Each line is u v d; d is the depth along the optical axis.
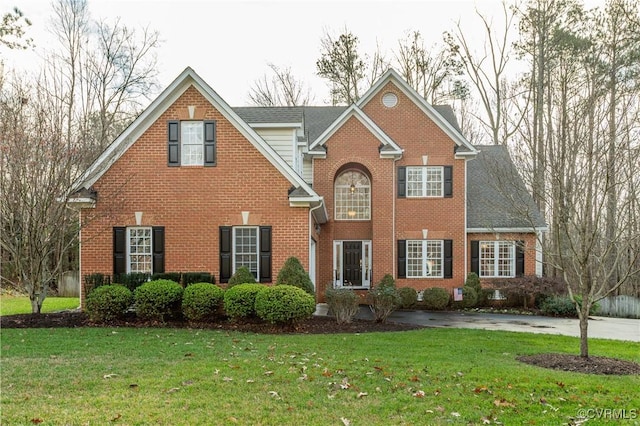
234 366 8.22
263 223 15.91
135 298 13.59
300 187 15.92
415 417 5.97
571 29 22.19
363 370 8.16
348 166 22.89
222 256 15.88
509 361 9.32
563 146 10.24
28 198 13.75
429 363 8.84
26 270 14.71
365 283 22.83
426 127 22.84
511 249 22.66
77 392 6.68
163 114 16.05
